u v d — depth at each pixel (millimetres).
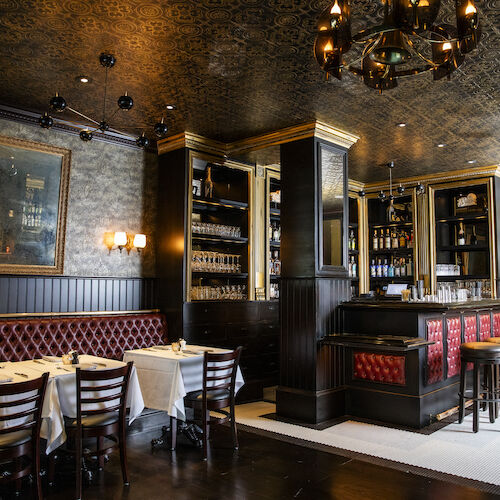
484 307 6668
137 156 6789
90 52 4277
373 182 9609
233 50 4219
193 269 6727
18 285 5547
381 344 5109
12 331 5180
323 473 3979
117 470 4070
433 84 4871
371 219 10031
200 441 4797
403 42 2662
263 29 3865
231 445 4730
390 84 3146
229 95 5227
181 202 6551
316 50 2840
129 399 4262
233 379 4676
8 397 3449
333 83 4879
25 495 3562
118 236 6352
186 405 5629
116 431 3795
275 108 5578
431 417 5469
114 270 6449
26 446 3305
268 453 4484
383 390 5574
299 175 6051
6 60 4449
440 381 5738
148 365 4742
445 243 9336
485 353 5215
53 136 5953
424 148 7184
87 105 5578
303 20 3725
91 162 6301
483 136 6590
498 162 8016
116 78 4828
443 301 6074
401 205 9945
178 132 6543
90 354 5707
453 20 3830
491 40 3994
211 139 6797
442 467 4121
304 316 5758
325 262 5918
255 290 7402
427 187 9000
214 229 7027
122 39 4035
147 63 4480
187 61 4441
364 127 6203
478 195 8953
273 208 8039
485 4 3494
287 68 4555
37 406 3354
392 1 2404
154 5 3523
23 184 5664
